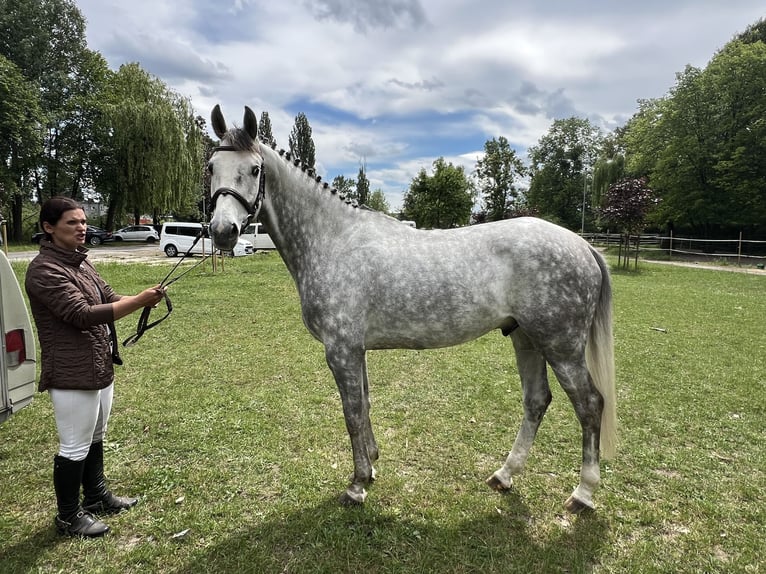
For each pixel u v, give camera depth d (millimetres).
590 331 2541
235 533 2332
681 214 23469
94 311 2055
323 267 2480
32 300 2061
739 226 22828
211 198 2270
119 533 2334
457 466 3010
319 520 2414
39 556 2148
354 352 2434
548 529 2367
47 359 2100
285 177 2520
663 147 24859
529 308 2346
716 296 9938
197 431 3432
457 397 4215
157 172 27203
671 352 5598
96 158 28609
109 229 30984
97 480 2473
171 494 2666
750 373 4777
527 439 2717
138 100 28469
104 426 2451
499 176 42125
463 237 2469
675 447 3236
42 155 26594
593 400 2410
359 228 2523
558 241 2371
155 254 21828
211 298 9172
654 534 2330
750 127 21266
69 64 28812
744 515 2455
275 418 3693
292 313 7875
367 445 2889
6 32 26188
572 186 41281
